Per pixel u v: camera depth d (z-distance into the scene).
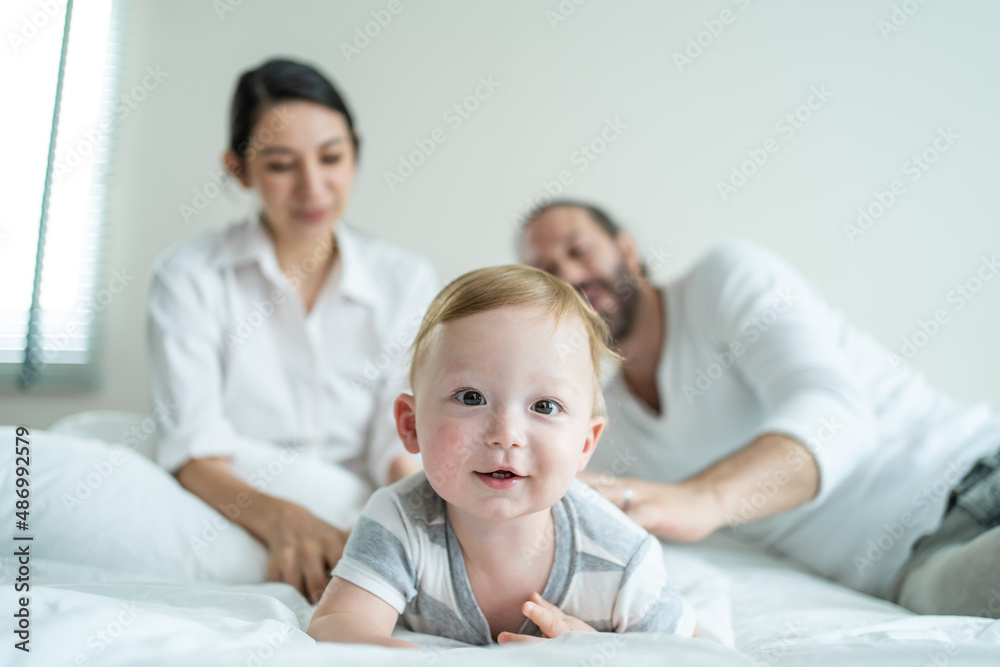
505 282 0.73
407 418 0.79
